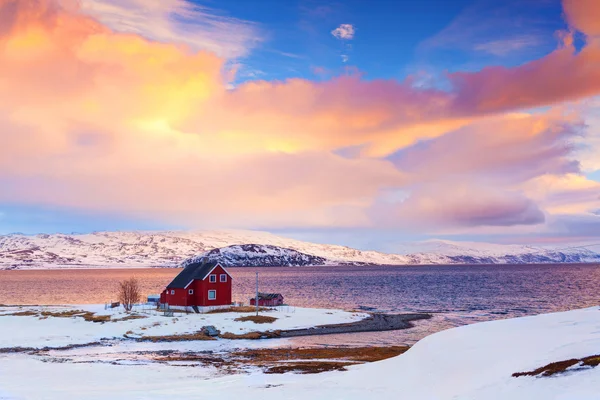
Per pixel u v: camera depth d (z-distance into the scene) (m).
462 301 123.00
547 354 26.03
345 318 80.31
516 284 198.00
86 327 67.81
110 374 37.50
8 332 64.50
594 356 22.92
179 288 84.94
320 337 64.56
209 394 28.55
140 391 29.92
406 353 36.34
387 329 71.94
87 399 27.36
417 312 97.44
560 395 18.78
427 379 27.94
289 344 59.00
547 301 121.06
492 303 116.88
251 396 27.50
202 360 46.59
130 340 60.34
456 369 28.50
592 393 18.02
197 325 69.31
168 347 55.97
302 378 33.81
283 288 179.75
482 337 35.38
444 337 37.84
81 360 46.16
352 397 26.12
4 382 34.00
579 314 41.84
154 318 73.19
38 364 42.62
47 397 28.14
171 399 27.11
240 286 192.38
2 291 177.00
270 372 38.31
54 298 143.12
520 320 42.47
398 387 27.58
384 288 179.38
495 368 26.38
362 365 38.03
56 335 62.56
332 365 41.56
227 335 63.94
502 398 20.75
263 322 72.31
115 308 87.75
